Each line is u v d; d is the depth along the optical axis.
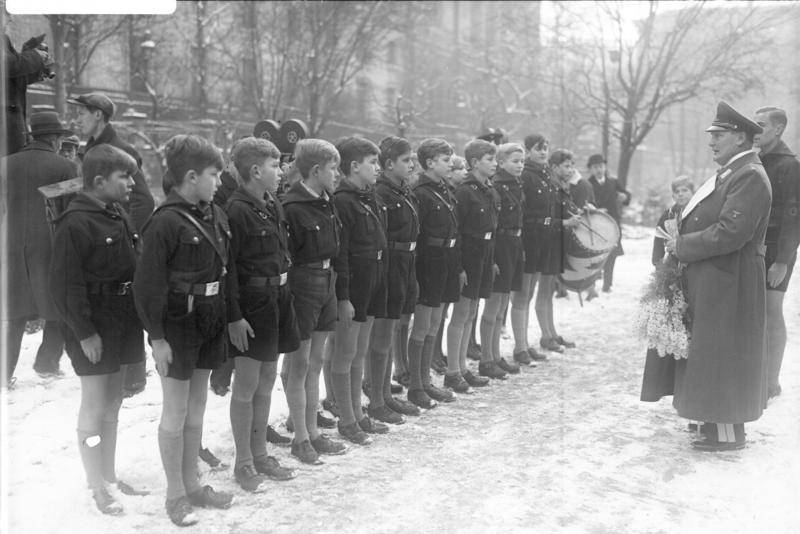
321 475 3.83
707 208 4.26
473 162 5.41
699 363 4.21
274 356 3.63
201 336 3.25
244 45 18.05
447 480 3.78
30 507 3.23
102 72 15.88
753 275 4.21
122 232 3.39
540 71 22.25
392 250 4.59
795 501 3.52
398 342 5.62
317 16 18.83
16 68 4.45
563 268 6.72
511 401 5.21
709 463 4.05
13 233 4.52
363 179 4.33
